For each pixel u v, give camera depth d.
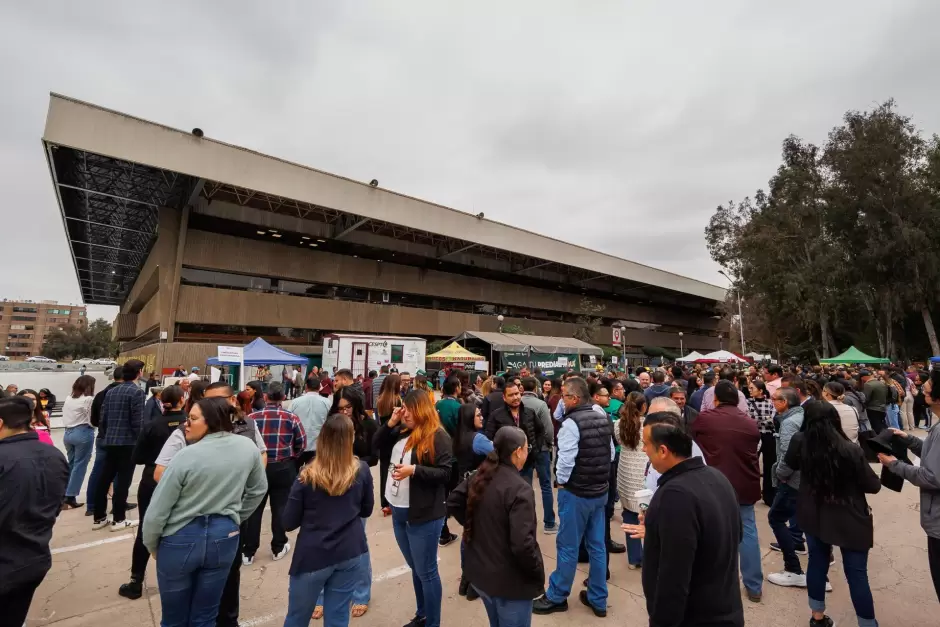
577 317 45.50
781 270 34.62
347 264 29.42
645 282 44.78
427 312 32.22
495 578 2.30
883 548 4.54
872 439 3.11
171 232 23.19
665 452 2.00
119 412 5.29
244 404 4.98
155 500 2.49
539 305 40.88
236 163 20.55
